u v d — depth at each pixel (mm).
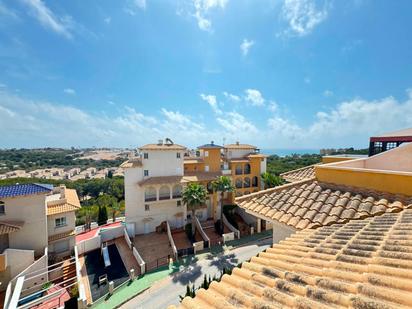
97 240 28484
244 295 3422
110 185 70000
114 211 40750
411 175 6309
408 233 4277
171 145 37781
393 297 2674
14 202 20391
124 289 20188
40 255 21609
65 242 25078
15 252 18984
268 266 4383
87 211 40375
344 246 4402
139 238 31859
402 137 15586
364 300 2705
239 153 46094
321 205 7148
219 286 3957
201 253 27156
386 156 10297
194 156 51500
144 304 18219
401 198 6371
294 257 4527
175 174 36625
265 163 44094
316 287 3260
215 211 37938
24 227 20797
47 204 24531
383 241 4199
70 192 30219
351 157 15227
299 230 6402
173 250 26984
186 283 21047
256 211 8102
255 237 32094
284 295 3199
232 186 35531
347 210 6438
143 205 33719
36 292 18703
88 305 17953
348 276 3363
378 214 6016
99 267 24047
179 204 36000
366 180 7344
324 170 8812
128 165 33719
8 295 16922
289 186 9133
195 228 34250
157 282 21281
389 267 3318
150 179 33781
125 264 24672
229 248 28484
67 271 22609
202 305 3512
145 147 34625
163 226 34250
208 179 37406
